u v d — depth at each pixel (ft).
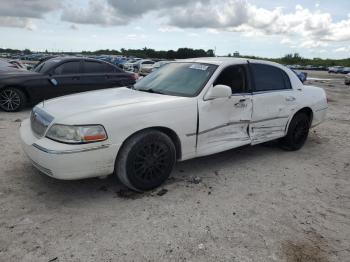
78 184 12.96
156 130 12.35
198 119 13.26
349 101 46.60
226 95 13.37
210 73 14.29
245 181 14.05
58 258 8.64
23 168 14.25
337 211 11.85
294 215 11.39
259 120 15.92
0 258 8.55
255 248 9.42
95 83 29.37
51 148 10.68
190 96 13.44
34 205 11.26
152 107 12.15
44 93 27.32
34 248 9.00
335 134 23.65
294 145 18.56
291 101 17.43
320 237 10.16
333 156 18.24
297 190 13.43
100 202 11.64
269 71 16.85
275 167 15.94
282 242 9.78
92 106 11.95
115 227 10.13
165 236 9.77
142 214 10.94
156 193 12.49
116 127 11.19
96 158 10.98
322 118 20.20
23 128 13.17
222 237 9.86
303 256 9.21
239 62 15.47
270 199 12.50
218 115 13.98
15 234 9.58
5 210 10.85
